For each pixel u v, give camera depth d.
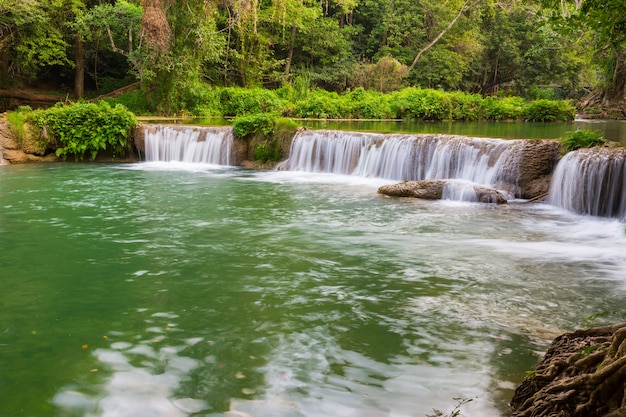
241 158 20.06
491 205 13.08
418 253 8.72
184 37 28.80
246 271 7.69
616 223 11.13
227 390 4.43
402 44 54.28
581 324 5.85
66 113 20.69
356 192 14.59
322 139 18.52
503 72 58.84
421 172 16.20
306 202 13.12
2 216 11.22
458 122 31.50
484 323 5.86
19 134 19.84
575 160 12.64
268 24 41.97
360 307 6.32
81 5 30.30
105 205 12.51
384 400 4.26
